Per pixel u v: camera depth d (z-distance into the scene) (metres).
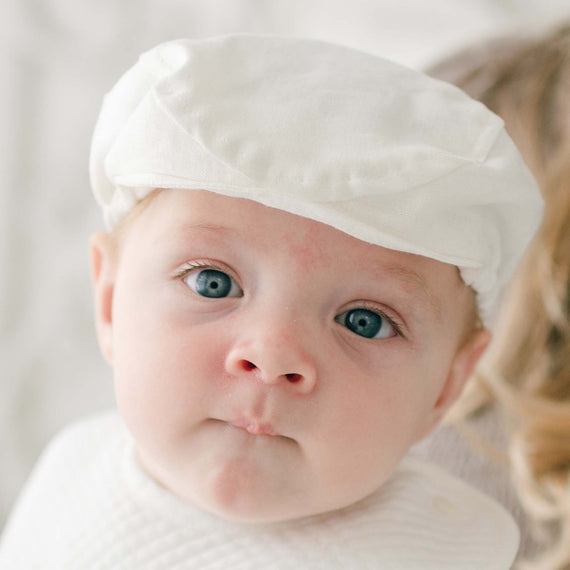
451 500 0.70
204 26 1.34
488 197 0.57
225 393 0.54
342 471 0.56
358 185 0.53
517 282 0.95
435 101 0.59
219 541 0.63
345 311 0.58
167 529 0.64
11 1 1.36
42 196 1.38
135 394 0.57
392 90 0.59
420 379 0.59
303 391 0.54
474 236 0.58
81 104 1.36
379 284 0.56
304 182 0.52
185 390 0.55
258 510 0.56
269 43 0.60
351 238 0.55
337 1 1.30
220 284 0.57
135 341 0.58
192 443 0.56
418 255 0.58
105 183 0.64
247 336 0.54
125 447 0.75
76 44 1.36
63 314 1.38
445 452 0.85
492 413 0.90
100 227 1.35
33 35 1.37
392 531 0.64
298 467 0.56
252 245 0.55
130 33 1.35
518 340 0.93
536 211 0.62
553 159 0.98
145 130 0.56
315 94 0.56
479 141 0.58
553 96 1.02
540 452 0.84
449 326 0.61
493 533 0.67
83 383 1.38
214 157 0.53
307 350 0.54
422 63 1.14
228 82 0.56
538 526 0.77
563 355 0.90
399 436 0.59
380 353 0.58
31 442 1.39
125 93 0.61
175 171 0.55
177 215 0.57
